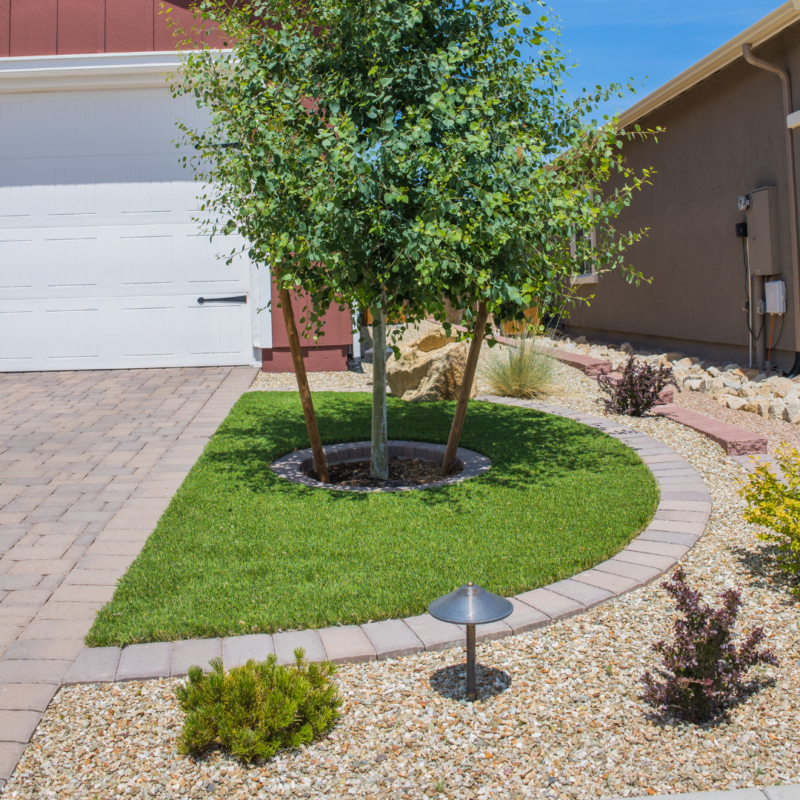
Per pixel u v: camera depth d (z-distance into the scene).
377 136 5.16
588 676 3.20
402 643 3.43
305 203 5.32
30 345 10.38
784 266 8.81
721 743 2.77
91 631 3.56
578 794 2.51
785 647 3.41
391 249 5.34
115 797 2.53
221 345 10.52
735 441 6.42
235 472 6.15
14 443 6.97
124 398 8.71
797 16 7.77
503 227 5.07
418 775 2.61
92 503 5.49
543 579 4.07
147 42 10.05
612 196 5.83
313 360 10.52
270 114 5.51
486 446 6.86
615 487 5.62
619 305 13.25
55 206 10.29
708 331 10.47
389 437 7.26
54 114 10.22
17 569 4.38
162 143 10.24
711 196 10.24
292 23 5.74
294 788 2.56
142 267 10.36
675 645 3.05
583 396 8.95
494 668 3.28
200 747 2.73
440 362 8.89
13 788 2.58
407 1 5.35
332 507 5.35
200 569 4.30
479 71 5.65
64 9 10.05
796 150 8.41
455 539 4.68
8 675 3.24
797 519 3.98
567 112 5.71
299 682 2.80
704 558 4.41
